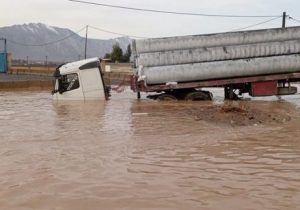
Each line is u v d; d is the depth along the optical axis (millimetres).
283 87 24672
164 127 13742
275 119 15320
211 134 12344
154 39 24422
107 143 11070
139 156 9461
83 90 23219
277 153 9766
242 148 10336
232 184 7230
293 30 24578
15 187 7082
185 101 23750
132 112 18094
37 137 12031
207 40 24391
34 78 43062
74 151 10055
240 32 24531
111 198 6477
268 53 24188
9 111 18812
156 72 23812
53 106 20812
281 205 6117
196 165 8617
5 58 51562
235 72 24047
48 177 7691
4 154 9727
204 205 6129
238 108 17016
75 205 6168
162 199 6422
